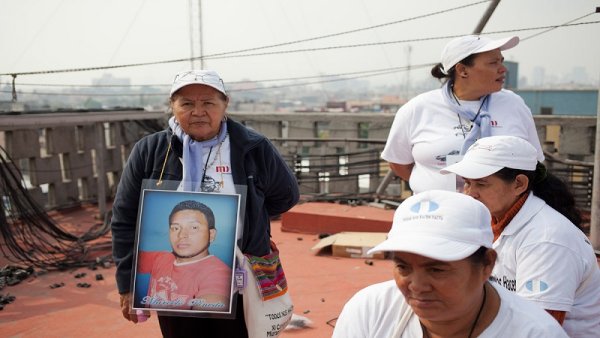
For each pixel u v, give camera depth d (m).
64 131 9.33
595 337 2.14
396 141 3.46
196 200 2.44
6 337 4.21
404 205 1.52
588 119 8.48
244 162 2.54
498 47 2.91
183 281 2.42
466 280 1.42
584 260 2.06
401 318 1.62
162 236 2.43
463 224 1.41
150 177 2.54
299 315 4.39
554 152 8.87
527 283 2.03
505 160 2.11
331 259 5.99
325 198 8.82
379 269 5.58
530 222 2.09
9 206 6.94
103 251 6.83
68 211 9.32
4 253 6.30
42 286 5.44
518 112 3.18
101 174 8.53
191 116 2.42
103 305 4.85
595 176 5.63
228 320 2.66
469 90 3.09
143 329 4.29
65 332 4.27
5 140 8.37
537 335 1.48
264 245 2.57
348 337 1.68
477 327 1.54
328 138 10.40
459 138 3.11
